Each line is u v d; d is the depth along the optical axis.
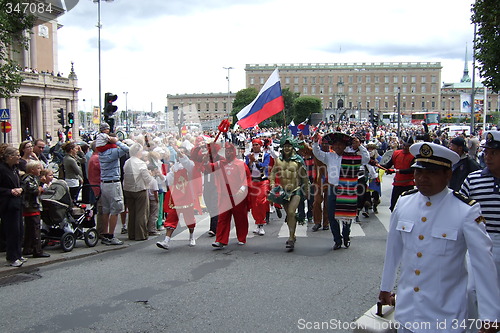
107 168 8.14
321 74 134.38
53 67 52.44
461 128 38.09
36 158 8.83
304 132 16.78
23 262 6.89
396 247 3.09
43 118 47.00
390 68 133.12
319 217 9.61
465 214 2.77
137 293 5.65
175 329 4.57
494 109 110.00
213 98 135.50
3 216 6.66
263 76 134.62
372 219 10.72
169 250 8.00
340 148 7.61
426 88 132.62
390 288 3.11
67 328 4.62
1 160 6.64
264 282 6.03
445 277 2.78
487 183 3.82
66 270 6.75
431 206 2.90
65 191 7.75
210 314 4.94
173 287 5.88
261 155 13.16
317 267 6.72
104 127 8.18
